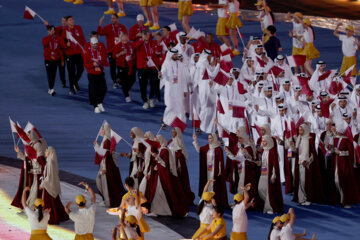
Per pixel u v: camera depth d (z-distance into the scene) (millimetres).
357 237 51438
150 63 81625
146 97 84062
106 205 55969
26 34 109188
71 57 86750
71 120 79312
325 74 73375
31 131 53250
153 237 49469
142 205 55031
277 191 56812
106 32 88938
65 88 90562
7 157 68438
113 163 56125
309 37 90312
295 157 59594
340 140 59594
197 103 77250
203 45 81562
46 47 86562
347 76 75750
